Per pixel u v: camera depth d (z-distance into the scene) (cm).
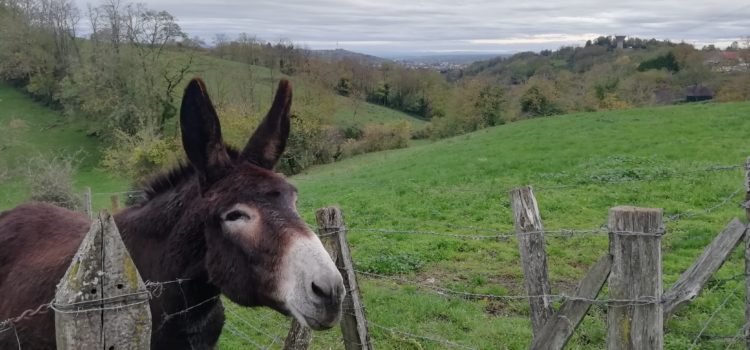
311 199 1767
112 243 199
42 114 5234
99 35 4406
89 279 196
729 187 1259
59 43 5319
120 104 4238
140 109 4222
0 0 5381
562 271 855
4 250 372
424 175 1983
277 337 671
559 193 1386
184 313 311
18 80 5778
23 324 316
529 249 405
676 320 644
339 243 441
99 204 2275
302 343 452
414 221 1253
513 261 930
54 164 2022
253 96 4406
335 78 5819
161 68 4334
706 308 671
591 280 332
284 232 275
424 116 6762
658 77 5322
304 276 264
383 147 4403
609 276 327
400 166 2489
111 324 201
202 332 328
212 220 290
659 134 2227
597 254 925
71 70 4866
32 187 1845
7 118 5044
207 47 5244
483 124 4669
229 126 3484
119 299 201
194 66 4672
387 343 641
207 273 308
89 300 196
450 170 2002
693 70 5394
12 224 389
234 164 305
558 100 4772
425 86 6719
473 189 1557
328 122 4325
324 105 4206
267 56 5297
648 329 313
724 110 2747
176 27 4475
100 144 4725
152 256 318
